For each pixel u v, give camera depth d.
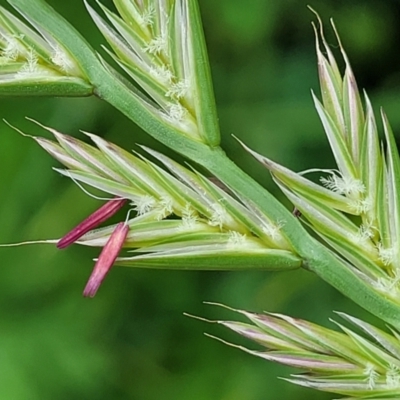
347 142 0.10
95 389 0.17
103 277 0.09
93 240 0.09
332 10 0.19
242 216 0.09
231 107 0.18
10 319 0.17
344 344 0.09
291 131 0.18
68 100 0.18
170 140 0.09
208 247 0.09
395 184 0.10
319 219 0.09
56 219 0.17
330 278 0.09
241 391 0.17
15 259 0.17
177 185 0.09
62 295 0.17
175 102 0.09
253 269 0.09
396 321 0.09
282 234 0.09
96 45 0.18
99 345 0.17
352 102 0.10
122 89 0.09
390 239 0.09
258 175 0.18
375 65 0.19
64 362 0.17
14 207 0.17
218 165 0.09
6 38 0.09
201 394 0.17
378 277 0.09
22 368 0.17
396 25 0.19
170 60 0.09
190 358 0.18
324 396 0.16
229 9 0.19
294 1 0.19
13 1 0.09
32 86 0.09
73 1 0.18
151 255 0.09
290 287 0.17
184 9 0.09
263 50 0.19
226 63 0.19
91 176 0.09
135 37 0.10
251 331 0.09
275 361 0.09
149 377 0.18
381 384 0.09
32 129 0.18
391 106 0.18
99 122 0.18
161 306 0.18
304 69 0.19
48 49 0.09
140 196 0.09
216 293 0.18
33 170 0.17
